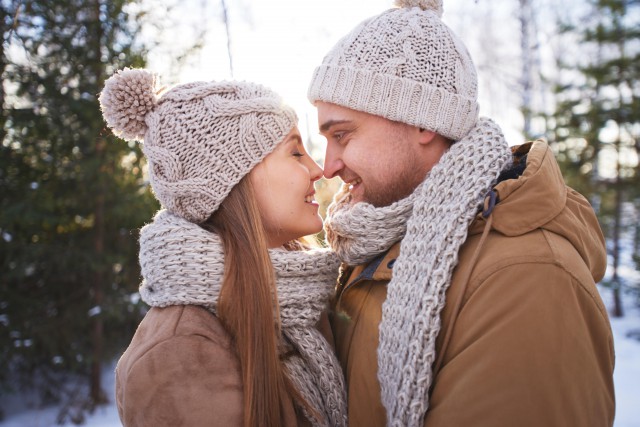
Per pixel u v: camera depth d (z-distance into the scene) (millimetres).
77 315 4539
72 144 4109
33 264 4527
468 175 1052
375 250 1190
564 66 6250
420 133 1180
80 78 3982
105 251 4570
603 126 5668
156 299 1107
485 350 892
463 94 1162
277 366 1069
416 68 1147
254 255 1127
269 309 1090
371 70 1155
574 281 917
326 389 1132
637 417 3443
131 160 4371
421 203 1072
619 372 4418
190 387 973
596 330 933
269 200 1205
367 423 1097
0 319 4363
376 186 1196
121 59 3846
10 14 3457
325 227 1379
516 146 1279
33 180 4285
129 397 991
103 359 4633
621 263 5984
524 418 843
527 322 880
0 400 4594
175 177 1168
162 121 1171
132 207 4395
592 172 5875
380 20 1211
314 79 1251
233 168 1158
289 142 1241
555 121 6016
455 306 964
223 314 1077
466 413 876
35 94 4035
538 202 1001
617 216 5789
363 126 1190
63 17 3887
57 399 4559
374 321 1143
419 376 943
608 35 5809
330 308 1352
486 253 986
